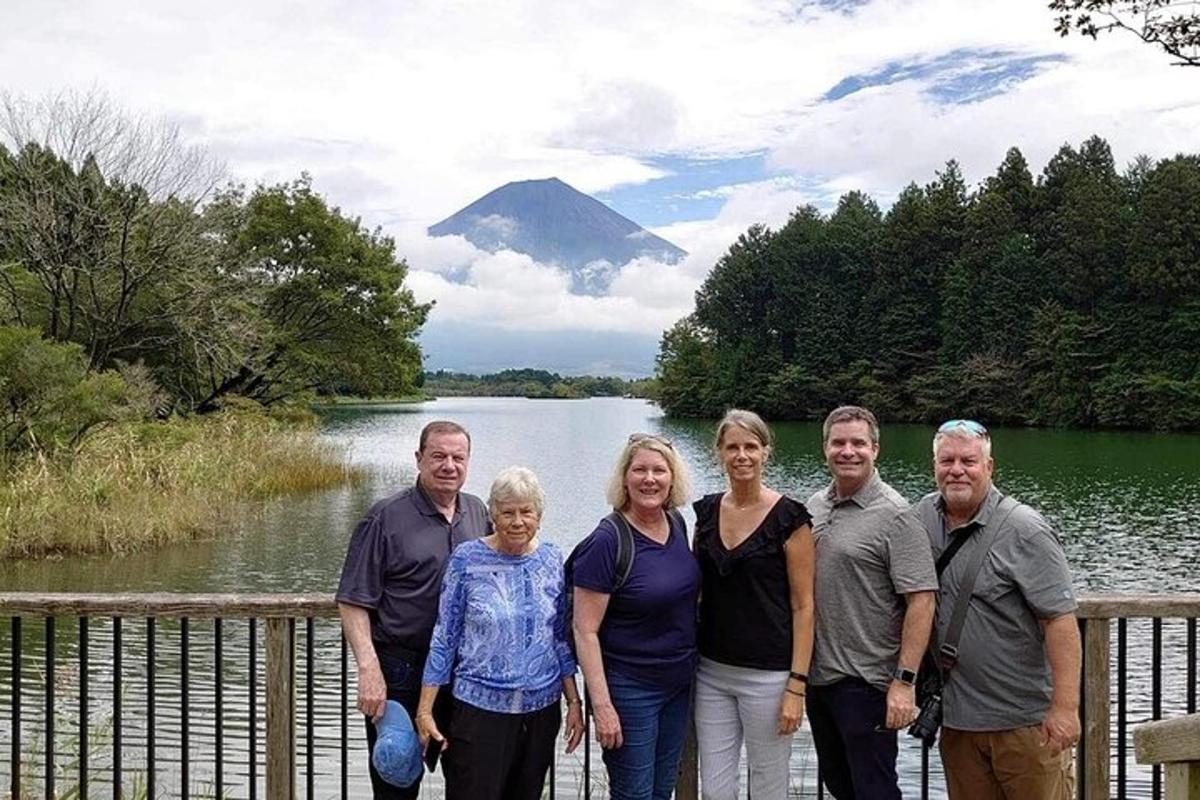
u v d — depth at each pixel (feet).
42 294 75.72
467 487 78.43
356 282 116.88
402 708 10.25
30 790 16.84
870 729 10.16
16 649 11.22
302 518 54.95
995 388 182.50
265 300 102.22
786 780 10.43
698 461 103.86
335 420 175.94
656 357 272.92
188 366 88.43
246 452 67.36
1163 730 6.27
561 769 19.02
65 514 44.11
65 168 74.13
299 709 22.97
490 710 9.96
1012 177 208.64
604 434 151.53
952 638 9.95
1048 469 95.04
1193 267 159.22
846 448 10.28
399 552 10.56
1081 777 11.02
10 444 51.83
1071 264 175.63
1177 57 20.54
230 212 88.63
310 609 11.12
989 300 190.80
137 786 16.58
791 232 242.37
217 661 11.32
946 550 10.09
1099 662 10.98
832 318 219.82
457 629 10.18
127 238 75.15
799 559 10.20
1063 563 9.70
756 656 10.25
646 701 10.18
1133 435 148.97
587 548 10.20
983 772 10.11
